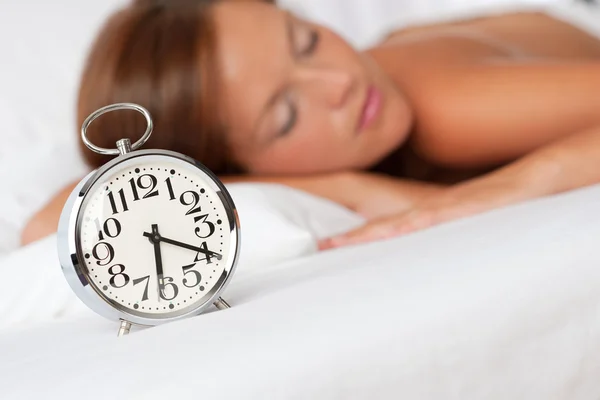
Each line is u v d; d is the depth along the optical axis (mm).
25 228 1204
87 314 810
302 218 1015
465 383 552
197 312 664
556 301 594
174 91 1284
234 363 505
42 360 578
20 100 1781
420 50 1652
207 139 1346
